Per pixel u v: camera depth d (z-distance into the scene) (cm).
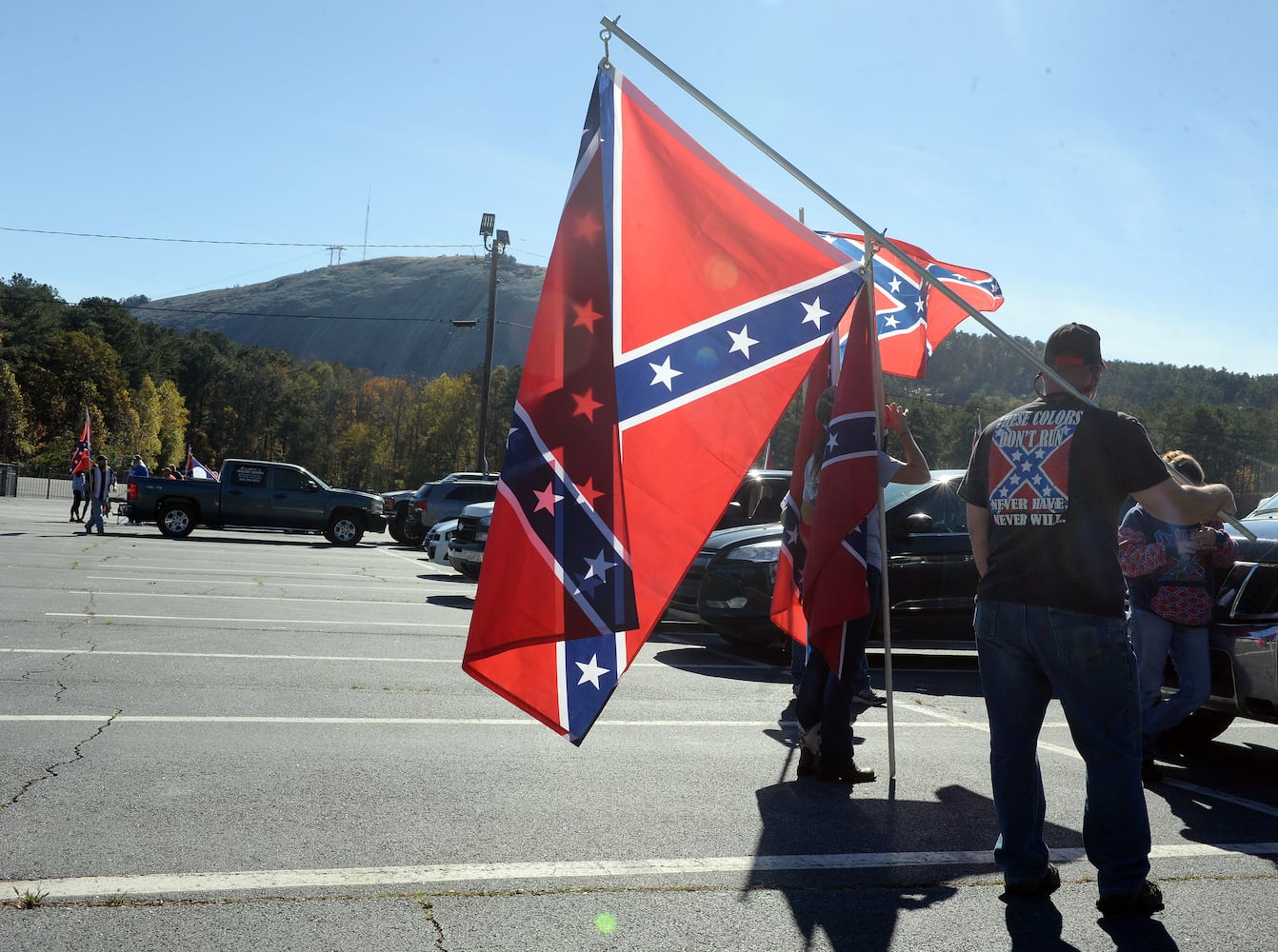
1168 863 414
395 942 310
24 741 521
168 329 16362
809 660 533
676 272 445
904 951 318
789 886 371
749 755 571
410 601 1300
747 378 450
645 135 449
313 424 16588
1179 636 557
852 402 495
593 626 405
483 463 4053
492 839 409
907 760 573
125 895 335
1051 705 784
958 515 940
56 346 11250
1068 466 351
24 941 299
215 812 424
